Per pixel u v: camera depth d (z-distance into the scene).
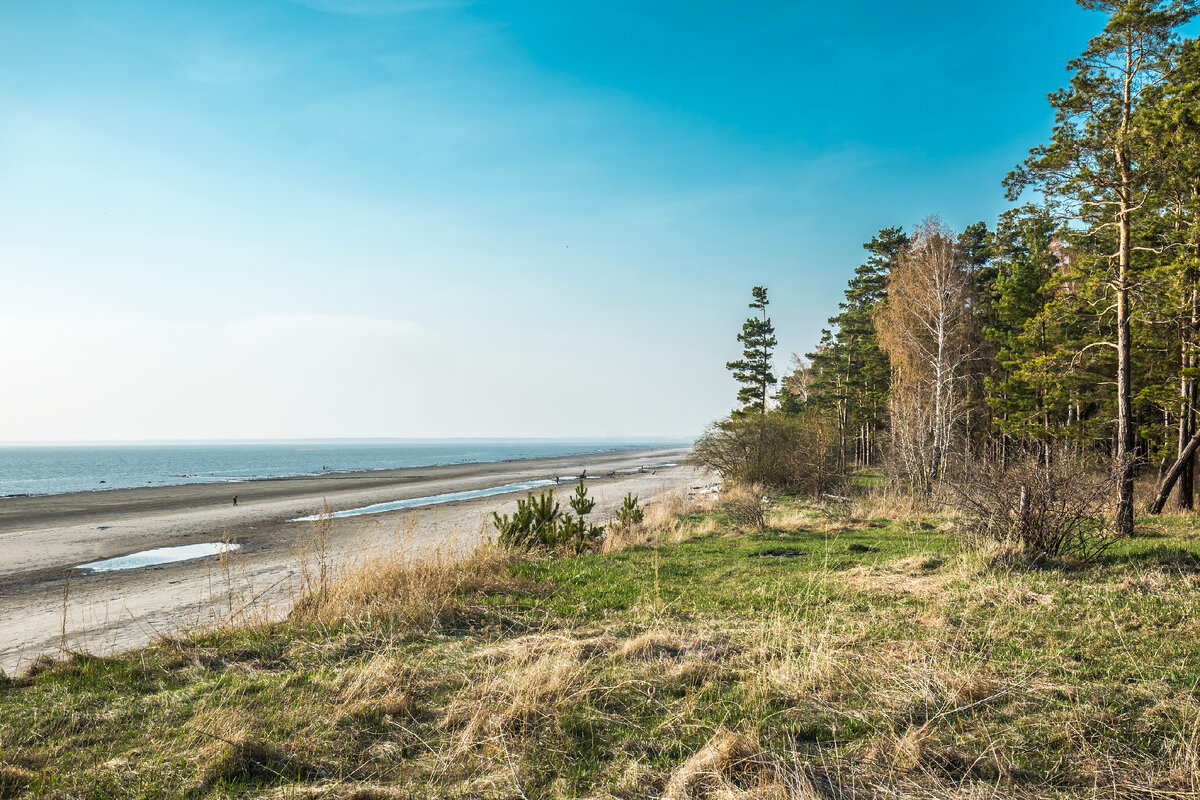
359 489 42.34
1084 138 15.21
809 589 9.02
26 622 10.60
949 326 27.86
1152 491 21.22
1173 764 3.69
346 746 4.40
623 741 4.40
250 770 4.11
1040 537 9.56
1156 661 5.30
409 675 5.69
